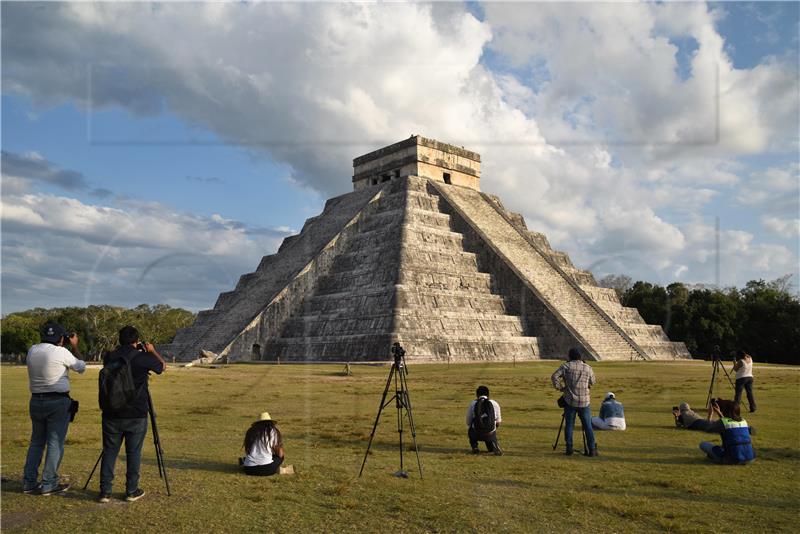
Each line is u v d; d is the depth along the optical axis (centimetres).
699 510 909
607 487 1043
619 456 1324
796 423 1803
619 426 1694
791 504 945
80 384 3216
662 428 1731
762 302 7612
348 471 1152
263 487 1023
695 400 2452
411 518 859
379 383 3300
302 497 964
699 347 7319
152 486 1030
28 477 1006
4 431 1623
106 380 929
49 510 902
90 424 1788
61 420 1016
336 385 3166
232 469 1160
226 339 6506
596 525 834
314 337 6297
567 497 972
